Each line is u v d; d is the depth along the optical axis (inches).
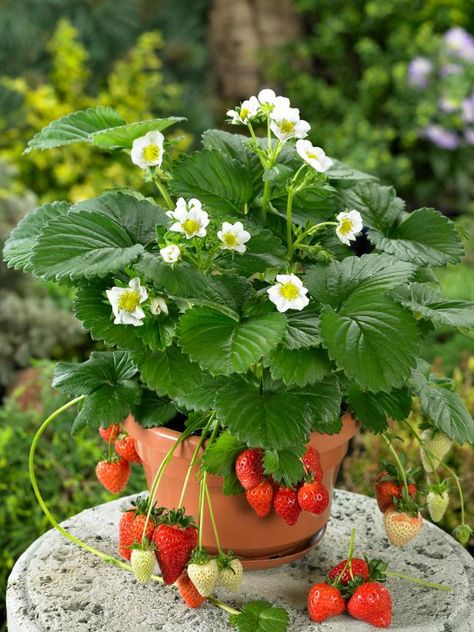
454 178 141.3
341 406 37.9
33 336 90.7
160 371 32.7
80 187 115.0
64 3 135.5
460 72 138.0
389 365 31.0
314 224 37.5
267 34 144.6
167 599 37.4
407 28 144.1
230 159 37.3
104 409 35.4
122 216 34.4
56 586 38.1
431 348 85.4
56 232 32.1
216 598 37.6
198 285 31.0
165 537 33.3
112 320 32.6
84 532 42.5
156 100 130.4
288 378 31.1
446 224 37.9
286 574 39.8
